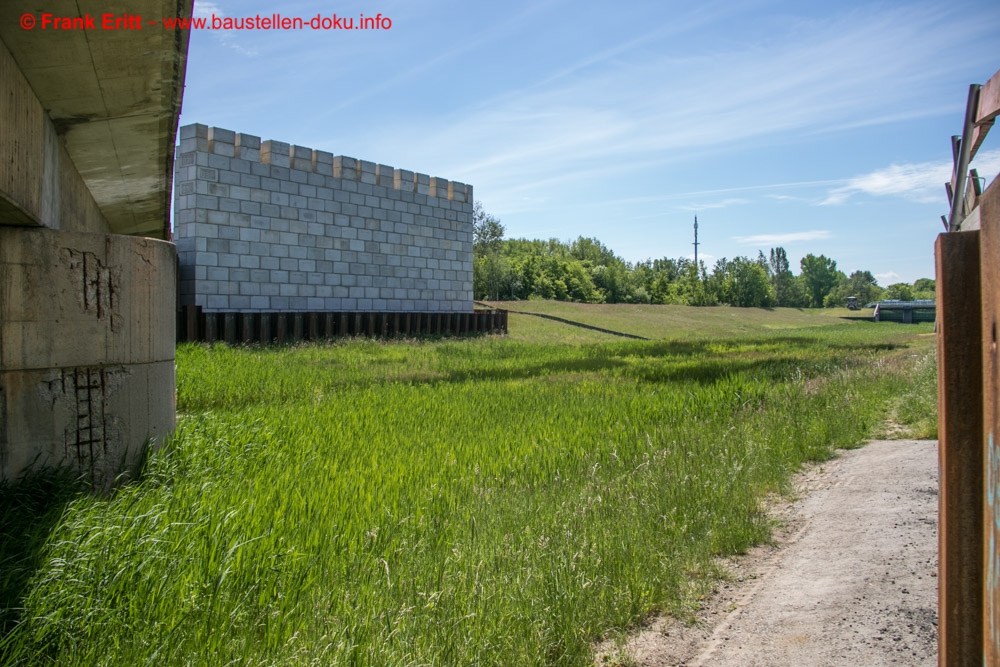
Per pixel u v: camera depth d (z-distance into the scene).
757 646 4.09
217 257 23.97
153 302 6.53
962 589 1.70
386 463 7.07
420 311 33.16
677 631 4.33
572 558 4.77
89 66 4.92
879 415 11.43
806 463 8.63
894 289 144.25
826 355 22.70
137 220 12.13
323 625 3.68
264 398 11.60
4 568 4.00
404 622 3.75
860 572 4.98
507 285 66.31
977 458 1.68
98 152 7.13
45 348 5.80
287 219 26.47
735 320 62.75
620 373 16.52
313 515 5.18
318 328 26.11
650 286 90.44
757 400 11.49
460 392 12.77
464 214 35.84
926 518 6.00
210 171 23.69
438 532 5.10
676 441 8.22
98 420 6.11
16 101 4.71
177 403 10.64
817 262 133.62
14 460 5.64
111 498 5.71
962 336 1.70
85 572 3.92
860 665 3.79
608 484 6.59
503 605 4.10
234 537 4.51
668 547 5.32
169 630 3.50
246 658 3.35
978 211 1.74
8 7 4.00
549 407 10.88
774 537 5.98
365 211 29.97
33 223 5.54
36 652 3.36
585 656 3.91
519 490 6.38
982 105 1.96
